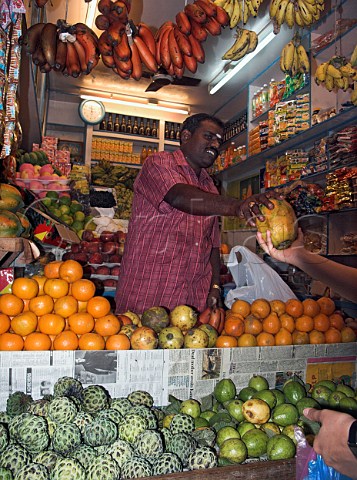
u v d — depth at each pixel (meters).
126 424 1.02
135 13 3.96
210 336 1.40
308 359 1.43
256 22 3.85
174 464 0.93
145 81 5.21
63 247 2.90
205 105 5.88
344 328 1.62
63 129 6.02
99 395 1.12
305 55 3.22
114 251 3.22
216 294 1.91
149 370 1.23
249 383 1.33
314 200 3.25
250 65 4.58
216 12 2.40
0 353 1.12
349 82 3.09
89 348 1.24
